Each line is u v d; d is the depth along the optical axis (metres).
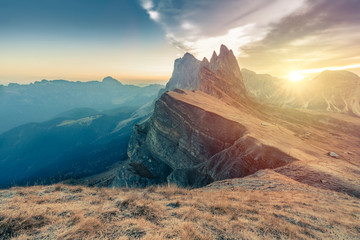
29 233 4.42
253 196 10.45
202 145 55.41
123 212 5.92
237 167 32.28
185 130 62.81
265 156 31.70
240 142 38.03
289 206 8.69
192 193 9.80
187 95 82.56
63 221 5.06
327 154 39.59
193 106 64.12
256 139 37.16
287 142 43.12
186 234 4.64
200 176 39.47
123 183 69.00
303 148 40.03
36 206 5.77
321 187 18.06
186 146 60.84
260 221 6.13
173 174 44.84
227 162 35.91
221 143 51.62
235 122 52.28
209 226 5.45
